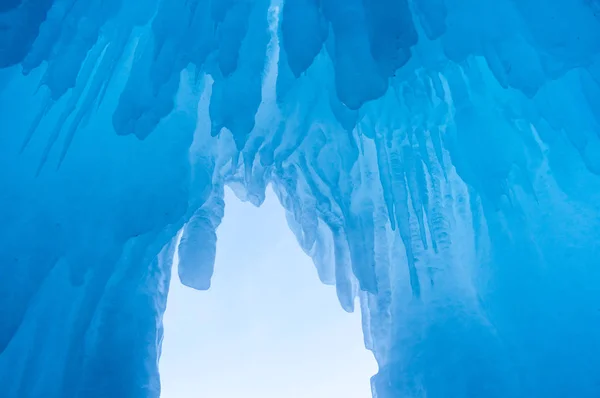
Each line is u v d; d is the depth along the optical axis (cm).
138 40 441
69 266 365
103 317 352
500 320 359
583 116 380
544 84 372
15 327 336
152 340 362
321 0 386
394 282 410
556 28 365
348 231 413
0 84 419
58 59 386
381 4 365
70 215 379
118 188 389
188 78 422
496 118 397
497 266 372
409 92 403
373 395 382
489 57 376
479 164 380
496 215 382
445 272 386
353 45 363
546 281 360
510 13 379
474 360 338
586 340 333
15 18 390
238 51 381
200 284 407
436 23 365
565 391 318
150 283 386
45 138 412
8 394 332
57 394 323
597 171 368
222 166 452
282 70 405
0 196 385
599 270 356
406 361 362
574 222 378
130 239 384
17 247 366
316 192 460
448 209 415
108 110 421
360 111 404
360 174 436
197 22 390
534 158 400
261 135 438
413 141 424
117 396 322
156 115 379
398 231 428
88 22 395
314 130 443
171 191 383
